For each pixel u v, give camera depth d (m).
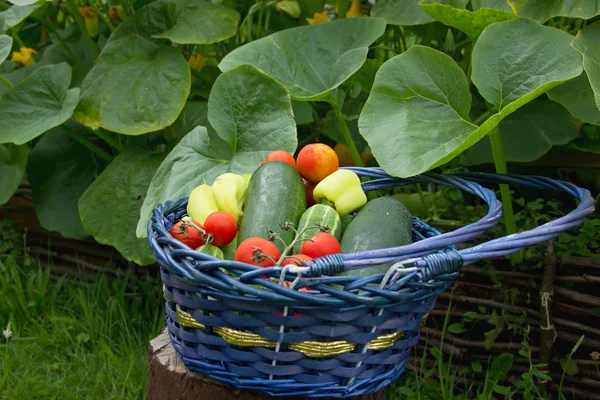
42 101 2.69
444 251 1.91
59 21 3.86
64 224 2.88
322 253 1.95
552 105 2.56
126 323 2.70
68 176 2.96
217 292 1.84
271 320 1.83
